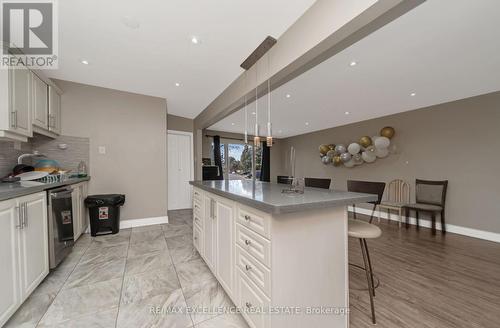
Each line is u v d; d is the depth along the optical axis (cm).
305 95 326
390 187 446
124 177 343
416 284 190
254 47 211
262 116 462
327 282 125
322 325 123
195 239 249
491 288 184
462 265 227
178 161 506
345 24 131
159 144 370
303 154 692
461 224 345
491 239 313
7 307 134
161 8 161
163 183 374
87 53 225
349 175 538
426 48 198
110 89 331
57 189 210
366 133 499
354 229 155
